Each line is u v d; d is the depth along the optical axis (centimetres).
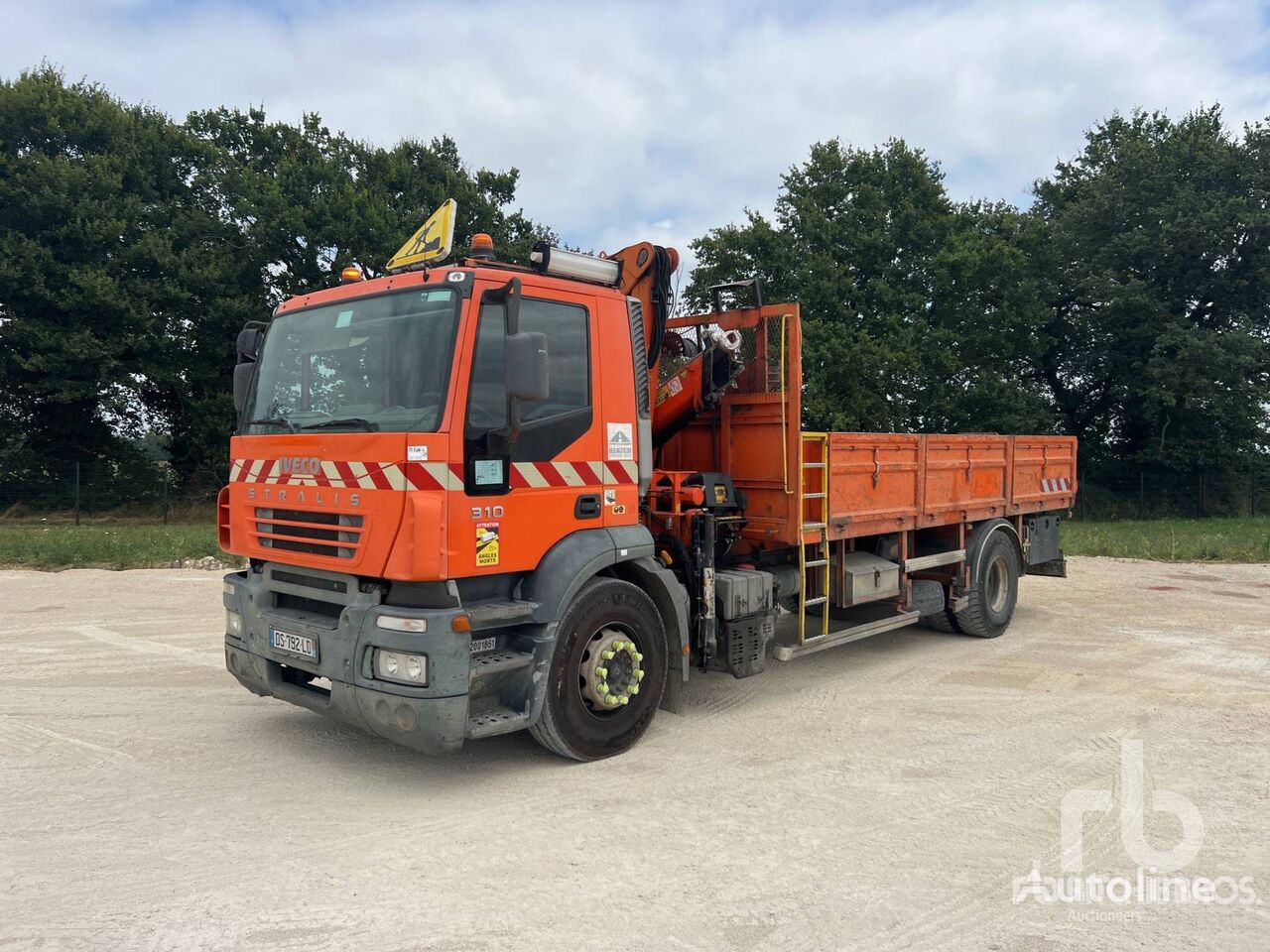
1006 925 356
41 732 593
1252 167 2966
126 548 1503
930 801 486
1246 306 3083
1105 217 3158
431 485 461
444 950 334
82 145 2519
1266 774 526
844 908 368
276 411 559
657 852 422
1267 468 3180
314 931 346
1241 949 339
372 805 479
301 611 539
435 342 480
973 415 3042
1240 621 1026
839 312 2788
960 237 2925
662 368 731
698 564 650
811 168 3031
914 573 863
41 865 403
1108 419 3544
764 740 594
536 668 508
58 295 2344
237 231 2750
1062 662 816
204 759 547
